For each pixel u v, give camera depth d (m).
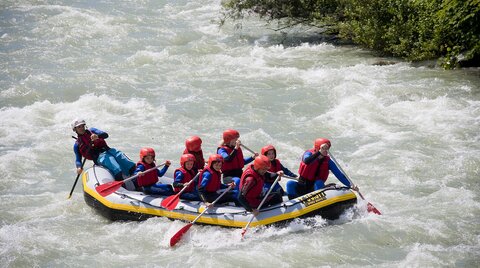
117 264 18.05
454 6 36.69
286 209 19.55
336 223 20.02
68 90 34.66
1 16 51.56
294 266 17.56
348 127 29.14
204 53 42.69
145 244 19.22
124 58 41.31
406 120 29.58
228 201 20.47
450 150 26.00
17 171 25.27
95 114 31.36
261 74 37.22
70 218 21.31
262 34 47.62
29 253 18.64
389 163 25.06
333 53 41.78
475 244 18.58
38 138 28.62
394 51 39.47
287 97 33.22
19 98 33.44
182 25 50.88
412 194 22.38
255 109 31.66
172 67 39.38
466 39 36.69
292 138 28.11
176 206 20.08
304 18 46.78
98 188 20.84
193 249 18.73
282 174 20.12
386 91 32.88
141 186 21.34
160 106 32.47
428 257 17.72
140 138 28.48
